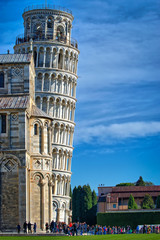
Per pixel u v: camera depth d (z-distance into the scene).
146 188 188.62
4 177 86.50
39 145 94.50
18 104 88.88
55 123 144.12
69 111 148.50
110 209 179.38
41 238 74.50
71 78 149.12
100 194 198.75
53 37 148.12
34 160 93.25
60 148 144.12
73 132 150.25
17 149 86.50
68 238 75.44
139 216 145.88
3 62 93.31
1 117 87.62
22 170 86.31
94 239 72.62
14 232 84.94
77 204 190.12
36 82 143.88
